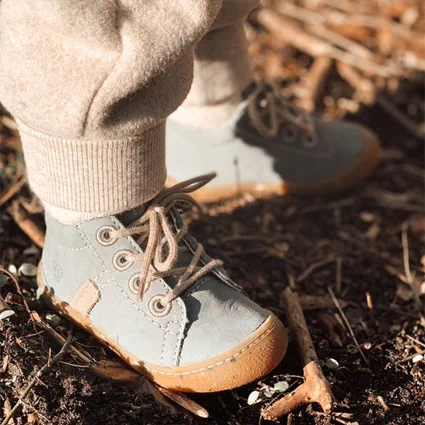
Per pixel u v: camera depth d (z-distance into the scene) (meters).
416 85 1.00
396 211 0.87
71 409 0.63
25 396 0.63
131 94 0.59
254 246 0.80
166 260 0.63
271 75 1.01
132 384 0.65
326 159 0.84
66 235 0.65
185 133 0.80
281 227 0.83
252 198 0.84
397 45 1.04
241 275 0.77
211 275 0.65
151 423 0.64
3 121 0.90
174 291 0.63
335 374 0.68
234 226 0.82
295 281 0.77
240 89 0.78
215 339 0.63
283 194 0.85
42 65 0.59
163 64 0.59
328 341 0.71
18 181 0.82
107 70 0.58
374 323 0.73
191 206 0.68
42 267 0.69
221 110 0.79
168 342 0.64
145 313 0.64
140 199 0.63
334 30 1.06
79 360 0.66
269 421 0.65
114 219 0.64
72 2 0.58
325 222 0.85
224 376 0.63
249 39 1.05
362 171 0.86
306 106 0.96
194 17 0.59
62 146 0.61
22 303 0.68
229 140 0.80
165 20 0.59
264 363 0.63
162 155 0.63
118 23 0.58
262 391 0.66
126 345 0.65
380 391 0.67
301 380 0.67
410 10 1.07
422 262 0.80
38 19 0.59
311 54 1.04
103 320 0.65
